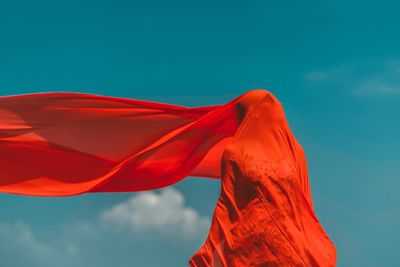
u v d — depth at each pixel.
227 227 10.08
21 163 11.05
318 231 10.24
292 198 10.09
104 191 11.43
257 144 10.31
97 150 11.15
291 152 10.44
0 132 10.93
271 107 10.42
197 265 10.16
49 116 11.04
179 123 11.27
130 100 11.01
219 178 12.08
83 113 11.07
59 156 11.10
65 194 11.01
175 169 11.55
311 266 10.05
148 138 11.23
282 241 9.83
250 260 9.88
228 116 11.05
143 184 11.55
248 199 10.03
